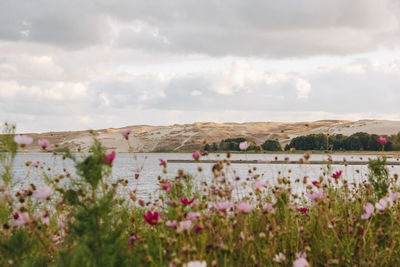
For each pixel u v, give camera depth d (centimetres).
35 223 269
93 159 248
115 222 286
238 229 312
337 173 416
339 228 350
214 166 320
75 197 259
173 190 382
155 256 268
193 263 202
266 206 321
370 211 298
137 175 393
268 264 294
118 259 246
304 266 229
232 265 262
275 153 7338
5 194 300
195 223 294
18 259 264
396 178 405
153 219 261
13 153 307
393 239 288
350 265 288
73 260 229
